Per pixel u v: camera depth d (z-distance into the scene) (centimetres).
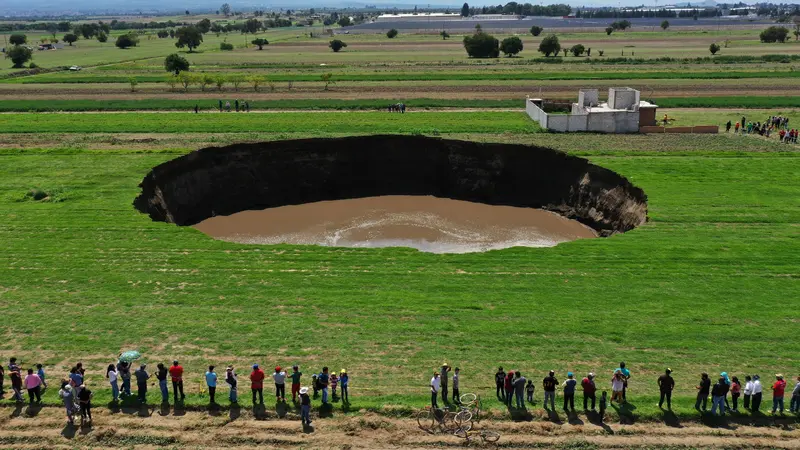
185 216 5556
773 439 2427
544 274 3747
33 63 14925
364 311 3319
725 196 4991
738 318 3231
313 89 10462
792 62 13125
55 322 3198
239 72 12669
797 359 2892
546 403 2592
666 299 3428
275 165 6084
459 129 7250
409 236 5088
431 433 2453
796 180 5366
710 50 15262
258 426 2483
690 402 2597
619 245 4138
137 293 3509
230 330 3133
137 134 7212
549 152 5878
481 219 5506
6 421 2497
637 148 6378
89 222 4519
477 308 3344
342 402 2597
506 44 15275
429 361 2886
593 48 17812
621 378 2561
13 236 4275
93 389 2673
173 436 2422
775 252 4003
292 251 4100
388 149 6278
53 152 6241
